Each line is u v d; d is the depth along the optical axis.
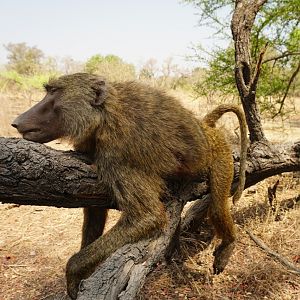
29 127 0.77
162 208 0.77
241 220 1.33
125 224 0.74
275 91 1.88
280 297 0.99
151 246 0.73
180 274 1.07
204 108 2.47
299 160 1.23
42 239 1.27
